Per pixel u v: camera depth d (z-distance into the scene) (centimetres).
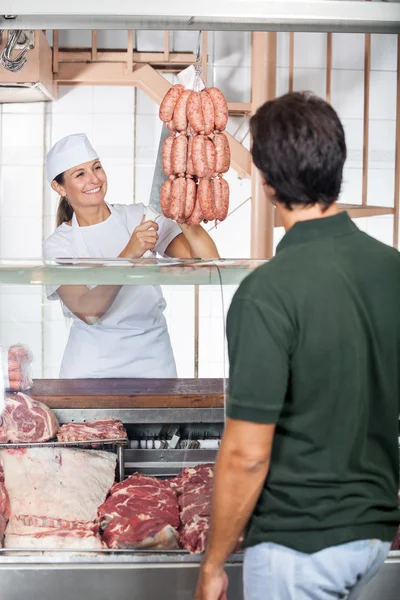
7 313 173
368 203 430
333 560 123
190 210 237
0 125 409
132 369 177
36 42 351
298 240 124
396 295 125
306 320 117
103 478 173
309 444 123
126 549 159
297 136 120
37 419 175
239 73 417
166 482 176
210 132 229
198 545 158
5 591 156
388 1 200
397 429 130
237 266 175
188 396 178
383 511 127
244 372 117
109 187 415
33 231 415
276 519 125
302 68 423
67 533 162
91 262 174
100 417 178
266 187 129
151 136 414
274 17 198
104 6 191
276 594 126
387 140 427
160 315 175
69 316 174
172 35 410
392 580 158
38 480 171
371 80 423
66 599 156
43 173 411
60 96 408
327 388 120
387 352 125
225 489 123
